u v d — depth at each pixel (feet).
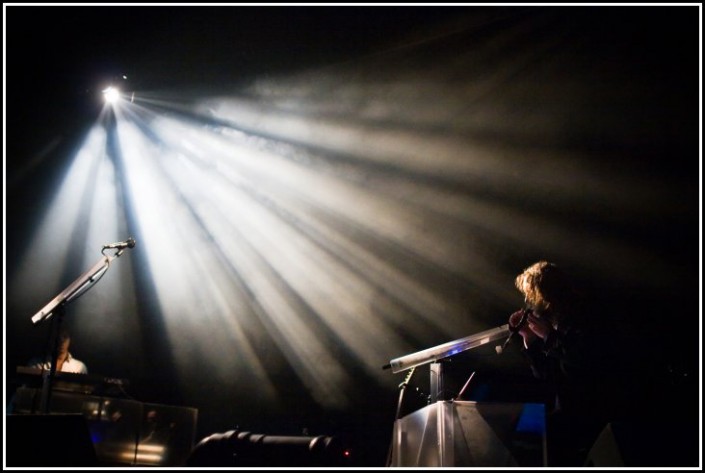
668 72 17.84
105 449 12.03
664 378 10.16
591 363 10.26
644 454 8.58
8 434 8.87
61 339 19.43
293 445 10.90
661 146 18.75
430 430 10.12
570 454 9.80
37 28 19.45
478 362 16.46
